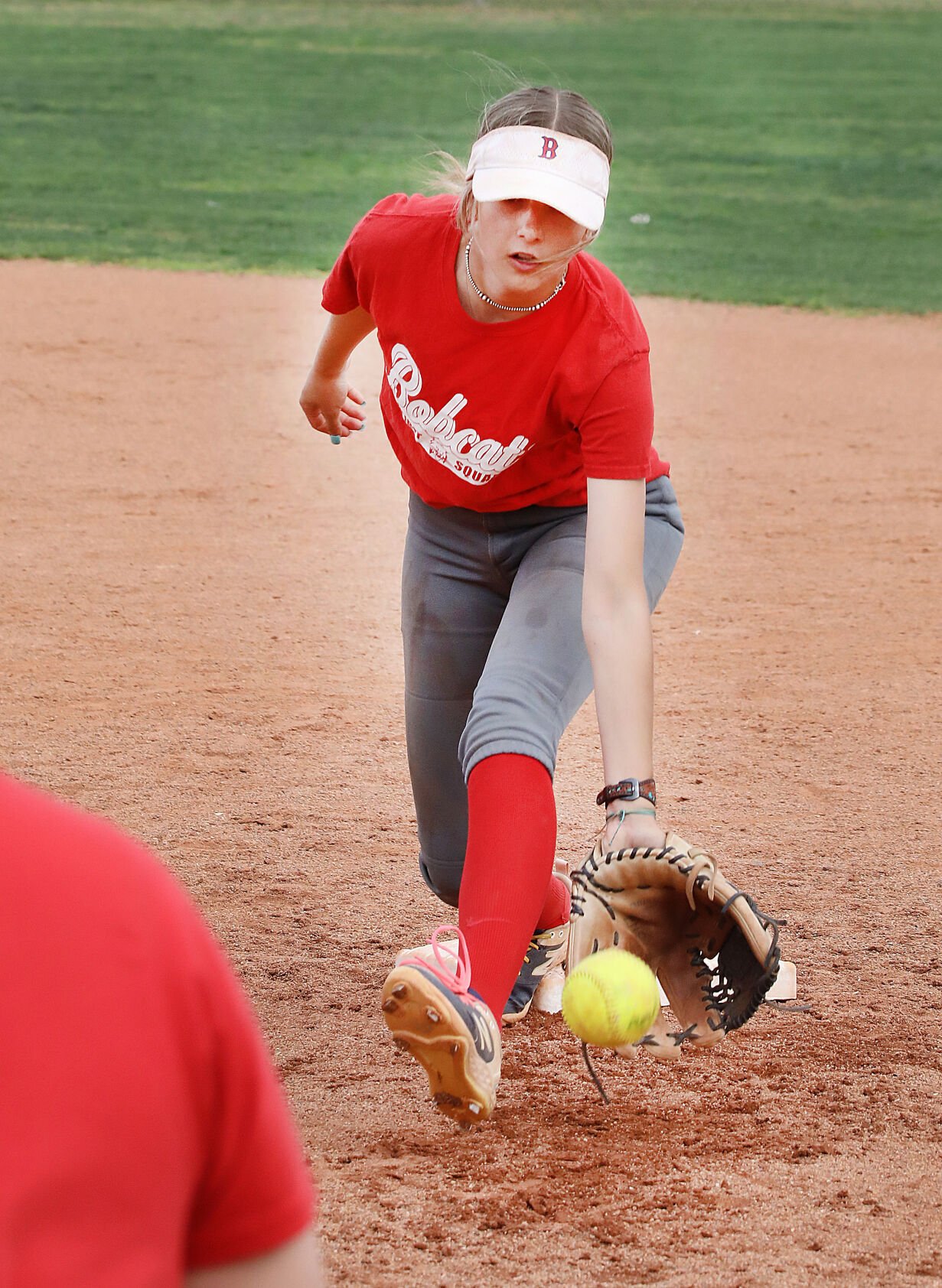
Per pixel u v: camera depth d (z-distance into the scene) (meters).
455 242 9.80
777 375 41.06
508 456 10.20
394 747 18.48
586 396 9.62
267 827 16.06
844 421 36.69
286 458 32.16
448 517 11.05
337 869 15.14
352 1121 10.69
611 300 9.77
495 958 8.58
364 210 61.06
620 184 69.00
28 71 89.94
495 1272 8.93
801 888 14.91
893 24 132.38
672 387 39.38
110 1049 3.19
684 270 54.09
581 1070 11.54
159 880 3.39
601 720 9.33
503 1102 11.02
